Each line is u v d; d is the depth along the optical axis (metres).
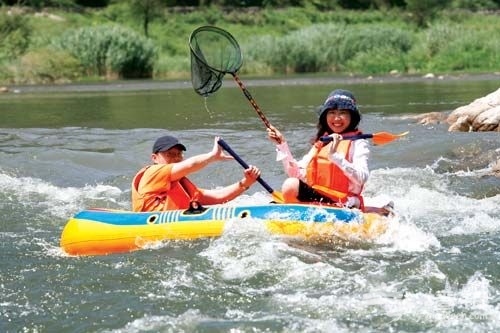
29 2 100.19
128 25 96.31
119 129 27.88
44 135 26.28
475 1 135.88
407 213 14.95
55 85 58.81
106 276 11.15
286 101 39.75
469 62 68.94
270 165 20.17
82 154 21.83
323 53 73.00
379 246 12.14
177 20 100.56
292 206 12.55
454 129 24.41
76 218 12.97
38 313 9.82
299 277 10.76
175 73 71.38
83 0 112.56
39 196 17.28
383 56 72.12
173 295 10.30
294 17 111.31
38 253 12.62
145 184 13.34
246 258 11.48
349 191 12.94
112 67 67.69
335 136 12.48
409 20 113.69
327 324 9.16
